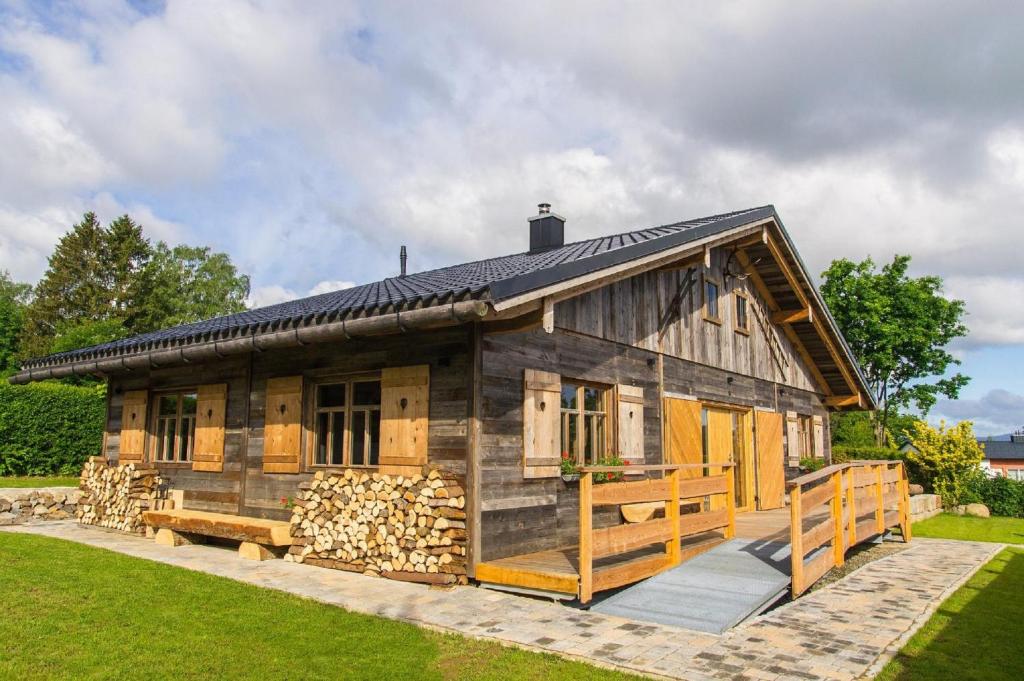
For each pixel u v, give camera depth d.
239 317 12.83
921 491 19.69
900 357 32.47
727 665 5.05
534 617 6.18
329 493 8.24
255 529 8.52
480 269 10.10
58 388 17.02
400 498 7.59
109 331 28.88
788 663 5.14
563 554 7.91
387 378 8.31
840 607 6.97
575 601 6.68
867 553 10.77
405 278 13.09
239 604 6.34
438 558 7.23
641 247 8.66
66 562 7.91
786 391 16.34
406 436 7.99
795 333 16.64
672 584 7.21
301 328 7.60
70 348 27.73
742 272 14.43
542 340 8.62
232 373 10.55
